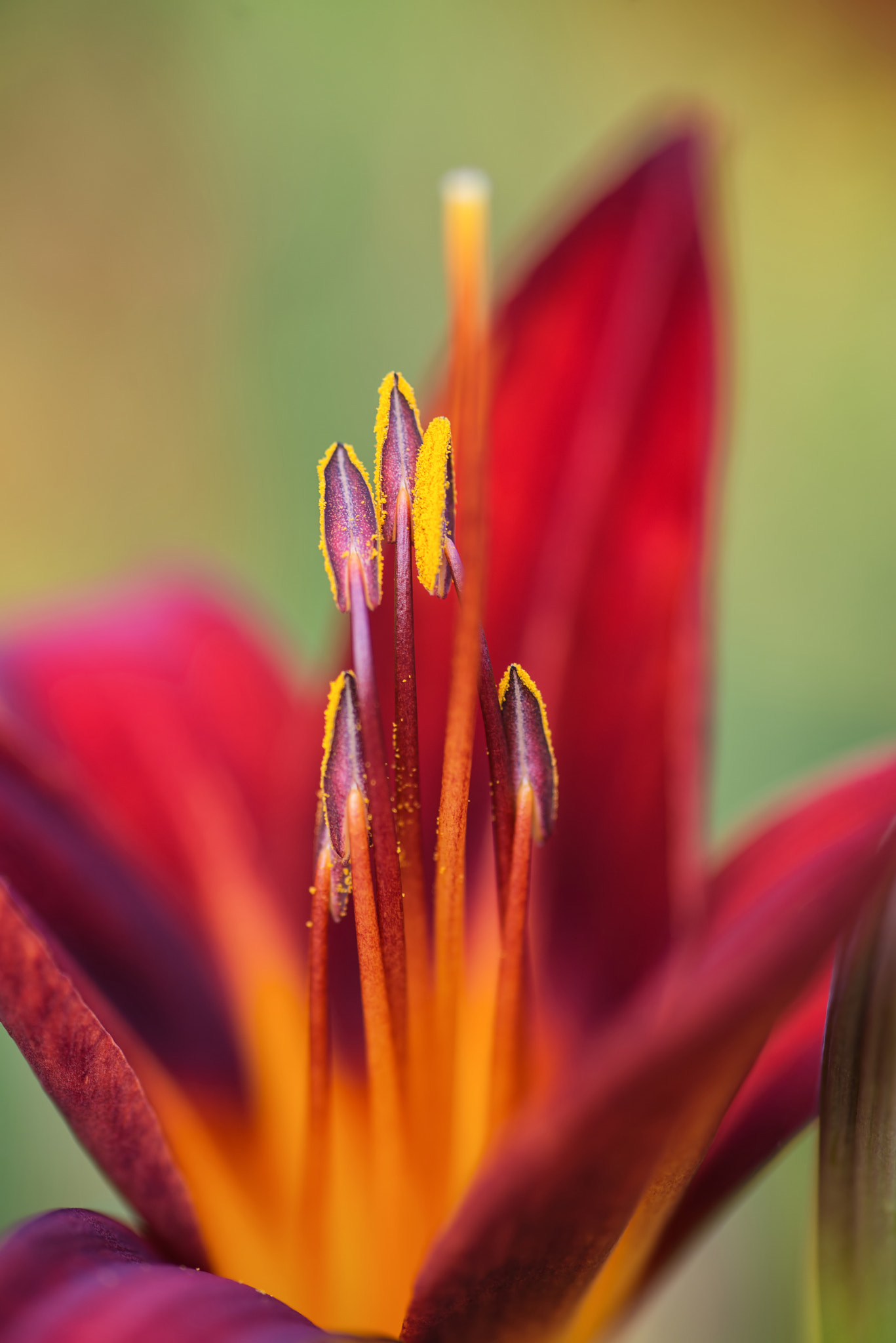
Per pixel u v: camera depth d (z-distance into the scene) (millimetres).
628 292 178
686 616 175
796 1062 164
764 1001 138
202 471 256
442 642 176
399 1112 162
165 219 260
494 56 254
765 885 172
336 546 162
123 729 188
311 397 240
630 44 271
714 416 176
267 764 190
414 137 251
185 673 192
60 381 262
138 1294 145
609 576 177
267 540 240
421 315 243
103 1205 198
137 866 178
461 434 164
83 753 187
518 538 179
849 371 253
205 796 188
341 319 242
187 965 177
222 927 183
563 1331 154
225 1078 175
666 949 173
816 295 260
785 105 275
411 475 161
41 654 190
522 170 258
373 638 173
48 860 171
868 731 223
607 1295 159
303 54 247
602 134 260
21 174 265
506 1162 142
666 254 178
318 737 179
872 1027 149
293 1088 177
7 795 170
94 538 259
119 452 259
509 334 180
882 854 138
